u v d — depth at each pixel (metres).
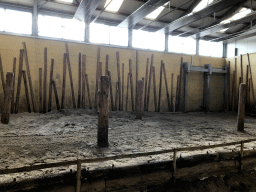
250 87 12.43
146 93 11.49
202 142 5.20
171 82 12.23
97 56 10.30
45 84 9.22
